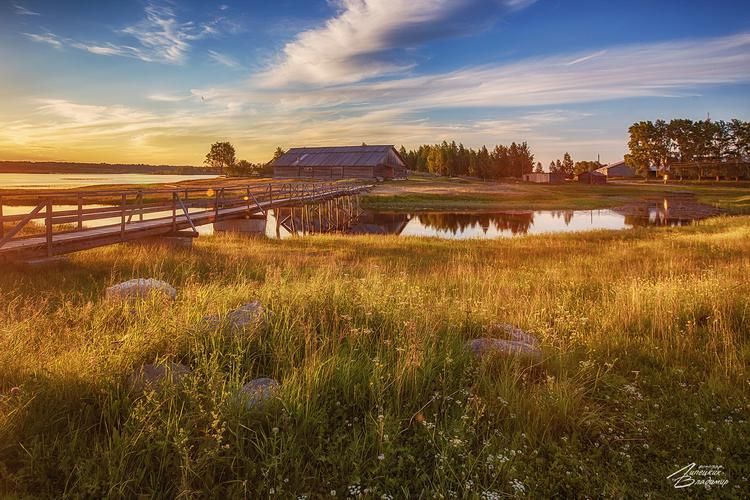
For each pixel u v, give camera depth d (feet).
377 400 13.14
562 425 13.03
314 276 31.17
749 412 13.58
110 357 14.48
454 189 242.99
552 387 14.08
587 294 31.68
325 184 189.98
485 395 14.05
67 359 14.74
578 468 11.15
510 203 200.64
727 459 11.40
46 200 37.35
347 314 20.12
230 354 14.79
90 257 43.37
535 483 10.66
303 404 12.73
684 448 12.07
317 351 15.89
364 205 188.14
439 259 57.88
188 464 10.13
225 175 449.48
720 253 54.70
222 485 10.43
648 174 444.14
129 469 10.61
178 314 18.84
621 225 134.92
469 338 20.08
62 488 10.19
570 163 583.17
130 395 13.26
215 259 44.91
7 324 18.44
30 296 26.40
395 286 27.22
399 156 322.34
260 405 12.70
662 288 26.96
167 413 12.36
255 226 82.53
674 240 72.79
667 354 18.53
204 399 12.94
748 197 218.79
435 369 15.44
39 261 36.58
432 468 11.14
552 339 19.48
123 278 35.14
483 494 10.00
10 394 12.51
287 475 10.75
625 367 17.57
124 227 46.70
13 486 10.09
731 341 19.01
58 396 12.66
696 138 410.11
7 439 11.07
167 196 158.71
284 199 100.48
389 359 15.79
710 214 164.96
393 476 10.95
